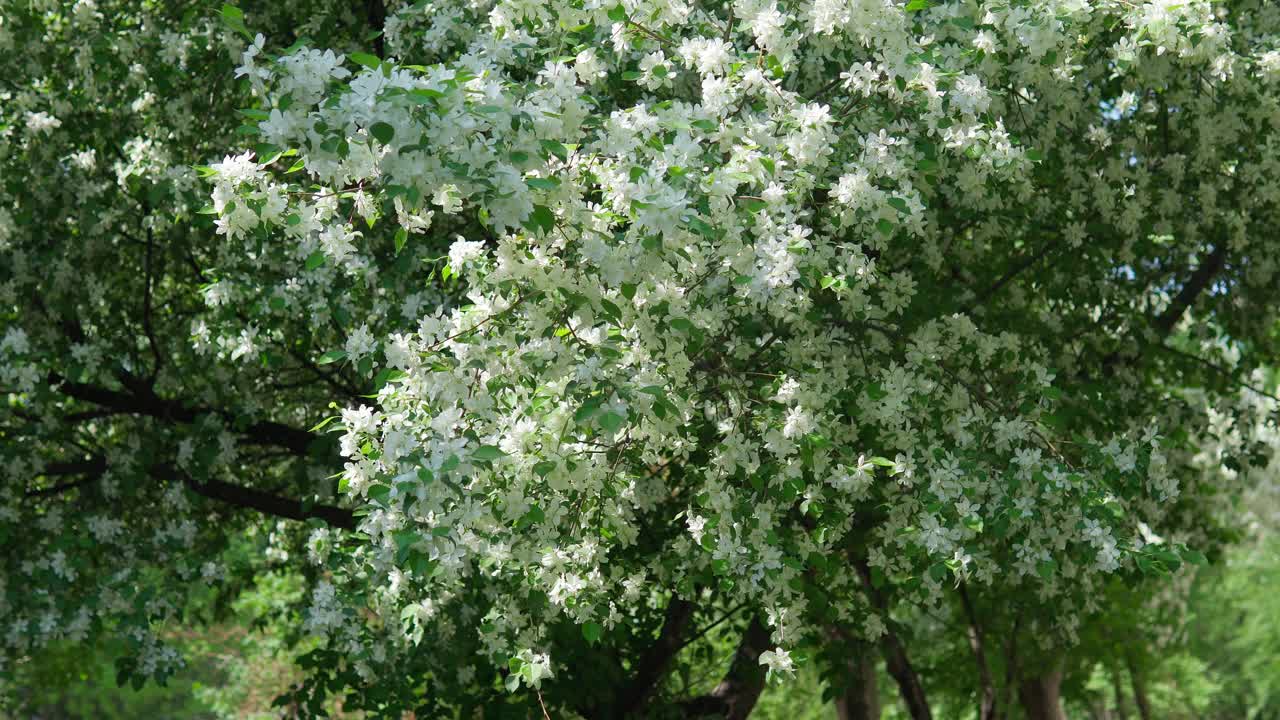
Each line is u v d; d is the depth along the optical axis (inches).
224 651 584.7
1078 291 260.2
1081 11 181.5
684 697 309.7
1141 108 256.1
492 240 217.9
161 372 272.4
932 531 176.4
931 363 201.6
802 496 187.2
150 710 800.3
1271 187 243.4
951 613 429.1
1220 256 281.4
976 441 194.2
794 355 189.9
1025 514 183.2
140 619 230.8
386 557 194.4
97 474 269.3
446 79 120.2
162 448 270.8
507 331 147.2
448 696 250.2
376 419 146.8
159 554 251.6
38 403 243.1
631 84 203.0
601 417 137.6
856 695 351.3
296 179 191.5
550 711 249.6
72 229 254.1
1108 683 646.5
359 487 147.8
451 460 132.1
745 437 179.3
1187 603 593.0
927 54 169.5
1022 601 276.4
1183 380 313.4
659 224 136.3
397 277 221.0
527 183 125.6
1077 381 254.2
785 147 159.2
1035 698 448.1
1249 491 668.7
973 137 174.7
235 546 371.2
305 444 281.0
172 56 229.9
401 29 221.3
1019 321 256.7
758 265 156.6
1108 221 246.2
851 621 240.5
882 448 205.6
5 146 233.1
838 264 174.7
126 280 276.5
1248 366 306.5
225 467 295.1
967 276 261.9
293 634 358.6
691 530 182.9
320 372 276.7
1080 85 229.6
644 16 164.2
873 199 163.6
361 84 118.7
